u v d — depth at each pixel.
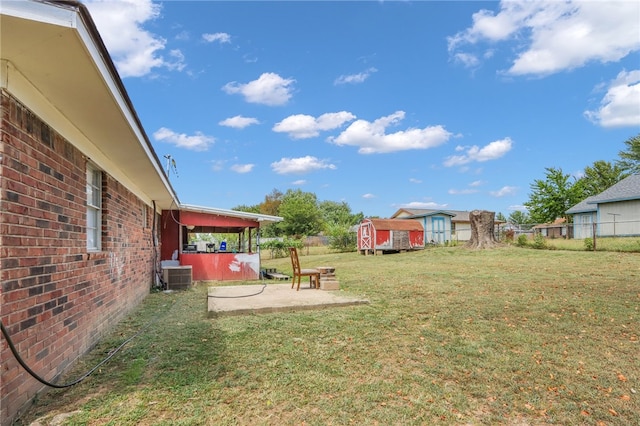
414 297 7.60
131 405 2.96
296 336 4.82
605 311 6.00
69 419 2.73
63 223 3.67
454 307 6.55
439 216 31.41
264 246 26.75
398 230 22.83
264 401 3.05
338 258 21.56
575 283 8.72
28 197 2.95
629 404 3.07
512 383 3.45
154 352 4.26
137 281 7.71
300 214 46.47
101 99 3.30
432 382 3.46
